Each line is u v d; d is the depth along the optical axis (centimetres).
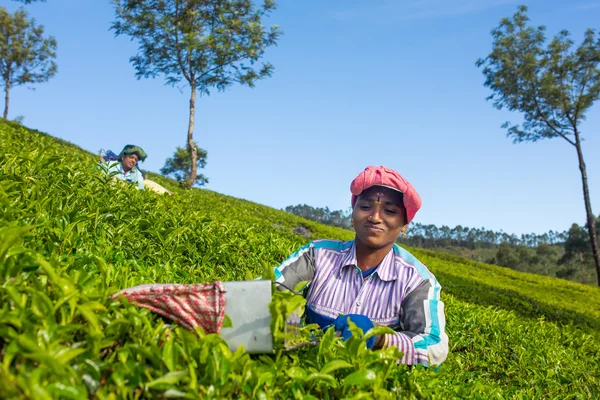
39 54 3888
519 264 11319
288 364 210
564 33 2808
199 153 4175
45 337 165
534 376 500
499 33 2912
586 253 8756
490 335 611
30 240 282
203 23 2406
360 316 243
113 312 199
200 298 201
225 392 174
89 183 506
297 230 1792
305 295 294
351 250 287
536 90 2891
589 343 792
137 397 167
